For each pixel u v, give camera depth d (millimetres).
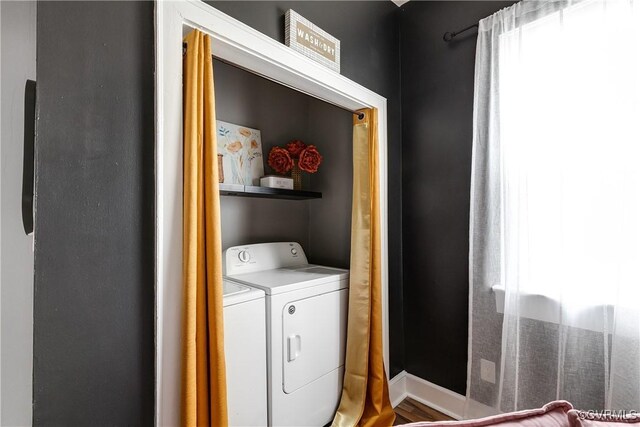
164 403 949
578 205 1352
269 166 2170
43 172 774
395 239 2035
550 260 1430
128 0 933
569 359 1350
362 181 1848
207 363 1052
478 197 1657
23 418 406
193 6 1040
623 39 1245
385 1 2020
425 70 1990
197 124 1029
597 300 1304
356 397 1702
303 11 1471
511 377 1492
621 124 1241
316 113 2344
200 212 1042
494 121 1608
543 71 1465
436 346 1920
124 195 914
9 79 406
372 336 1762
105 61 882
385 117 1928
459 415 1793
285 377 1462
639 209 1208
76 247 827
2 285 377
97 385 858
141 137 950
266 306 1421
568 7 1389
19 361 403
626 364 1213
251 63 1296
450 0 1874
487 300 1622
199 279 1036
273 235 2201
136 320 934
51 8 795
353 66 1745
